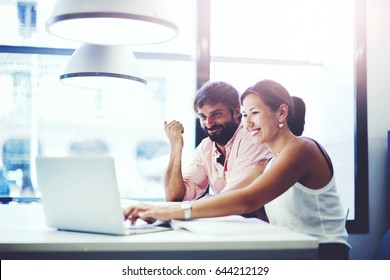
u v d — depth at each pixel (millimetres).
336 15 3516
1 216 1713
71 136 3842
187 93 3475
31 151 3740
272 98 1854
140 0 1360
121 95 3854
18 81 3662
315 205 1682
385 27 3412
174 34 1496
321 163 1678
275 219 1817
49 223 1354
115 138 3908
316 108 3580
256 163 2197
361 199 3311
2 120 3682
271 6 3549
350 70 3416
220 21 3434
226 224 1359
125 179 3777
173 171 2398
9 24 3451
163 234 1242
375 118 3375
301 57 3586
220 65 3449
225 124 2396
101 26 1490
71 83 2469
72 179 1220
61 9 1364
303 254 1150
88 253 1107
